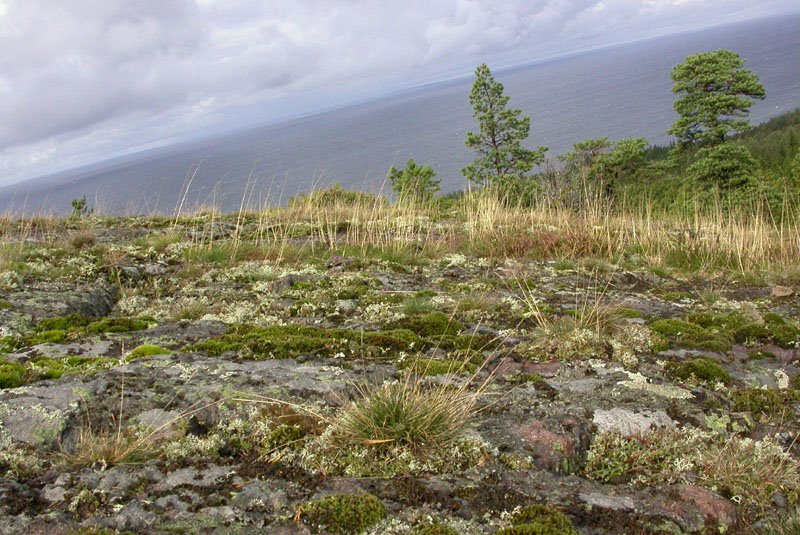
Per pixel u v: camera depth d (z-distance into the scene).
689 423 3.51
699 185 25.42
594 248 9.82
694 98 26.53
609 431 3.36
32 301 5.62
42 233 9.80
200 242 9.45
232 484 2.72
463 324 5.42
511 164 31.55
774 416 3.72
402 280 7.52
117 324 5.11
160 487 2.67
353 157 145.00
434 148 154.38
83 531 2.29
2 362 3.89
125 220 11.96
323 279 7.21
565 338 4.64
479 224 11.14
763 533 2.69
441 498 2.68
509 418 3.45
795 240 9.94
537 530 2.43
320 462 2.94
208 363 3.97
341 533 2.42
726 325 5.54
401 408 3.19
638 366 4.32
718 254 9.60
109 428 3.14
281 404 3.39
